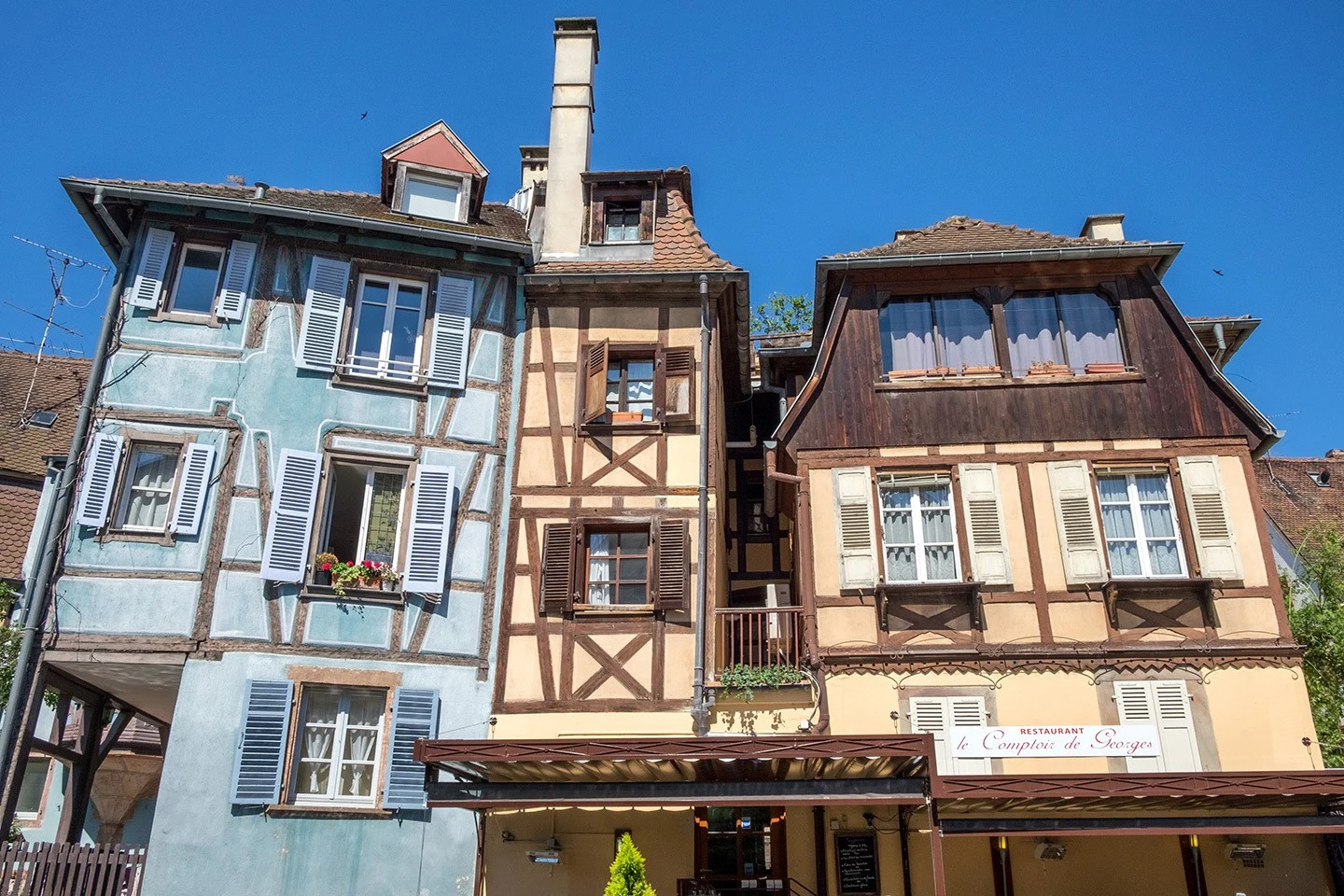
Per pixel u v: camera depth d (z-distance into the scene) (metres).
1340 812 11.12
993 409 13.36
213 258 13.98
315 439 13.21
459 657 12.69
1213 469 12.81
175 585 12.27
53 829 17.28
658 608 12.77
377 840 11.84
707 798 9.92
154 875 11.28
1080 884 11.38
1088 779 9.65
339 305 13.81
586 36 16.95
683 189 15.97
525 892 11.76
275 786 11.75
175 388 13.11
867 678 12.21
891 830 11.66
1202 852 11.42
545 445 13.77
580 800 10.02
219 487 12.75
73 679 12.63
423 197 15.55
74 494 12.51
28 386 20.28
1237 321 15.05
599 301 14.54
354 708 12.52
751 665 12.82
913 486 13.22
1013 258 13.68
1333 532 16.41
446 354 13.92
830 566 12.81
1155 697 11.84
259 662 12.17
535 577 13.09
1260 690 11.80
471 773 10.95
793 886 11.53
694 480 13.52
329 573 12.70
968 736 11.80
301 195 15.19
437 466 13.31
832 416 13.51
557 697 12.47
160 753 17.72
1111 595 12.25
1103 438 13.09
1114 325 13.79
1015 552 12.65
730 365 16.56
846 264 13.86
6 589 14.92
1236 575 12.30
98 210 13.38
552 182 15.83
